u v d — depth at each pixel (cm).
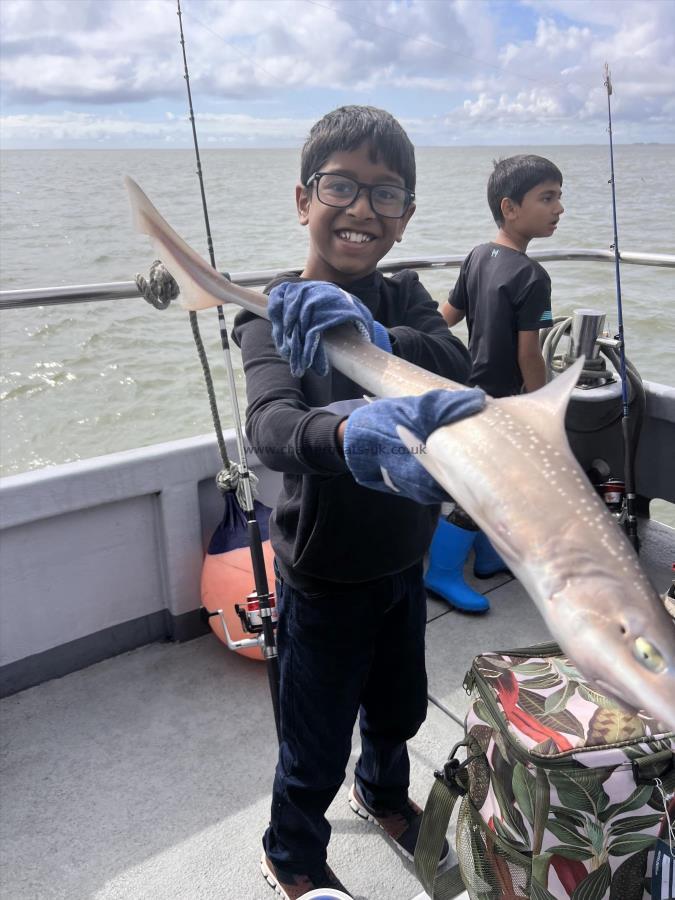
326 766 170
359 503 145
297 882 180
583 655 78
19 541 248
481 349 311
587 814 138
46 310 1449
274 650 187
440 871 191
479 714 159
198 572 283
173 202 3750
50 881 189
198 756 231
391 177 147
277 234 2305
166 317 1405
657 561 329
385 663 180
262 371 141
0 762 229
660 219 1745
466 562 349
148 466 263
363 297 160
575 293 1204
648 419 332
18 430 938
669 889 142
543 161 297
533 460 86
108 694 259
